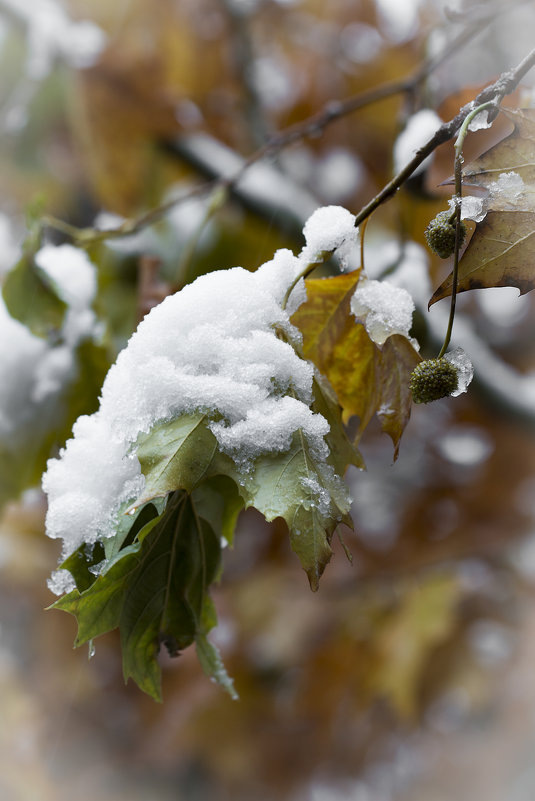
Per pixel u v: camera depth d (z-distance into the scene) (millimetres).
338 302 1042
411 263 1384
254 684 3441
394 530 3074
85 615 1001
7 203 2867
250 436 994
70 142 2715
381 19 2521
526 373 3100
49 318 1298
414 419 3049
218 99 2561
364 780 3869
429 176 1309
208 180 2307
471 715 3582
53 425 1309
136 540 1006
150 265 1328
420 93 1509
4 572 3201
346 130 2488
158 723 3656
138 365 1018
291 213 2072
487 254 1008
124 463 1015
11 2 2465
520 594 3156
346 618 3195
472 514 3074
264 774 3695
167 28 2527
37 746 3613
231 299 1024
